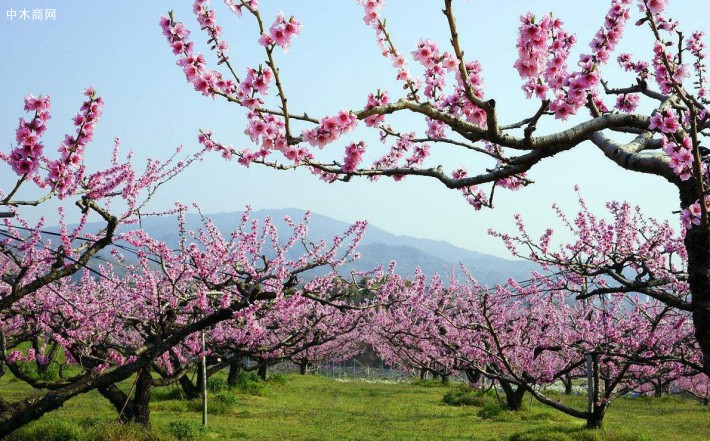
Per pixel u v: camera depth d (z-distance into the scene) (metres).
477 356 21.84
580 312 19.61
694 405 28.70
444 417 22.81
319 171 4.74
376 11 4.05
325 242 15.64
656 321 11.91
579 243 12.37
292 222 15.71
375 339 41.50
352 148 4.49
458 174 6.11
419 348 28.08
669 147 3.84
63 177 5.29
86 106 5.27
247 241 15.20
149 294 14.75
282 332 21.59
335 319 22.02
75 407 20.78
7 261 14.52
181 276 12.89
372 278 18.62
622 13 3.93
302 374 44.91
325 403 27.42
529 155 4.49
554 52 3.98
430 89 4.47
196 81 3.90
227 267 14.94
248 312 11.28
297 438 17.25
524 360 21.42
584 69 3.96
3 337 13.04
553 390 34.44
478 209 6.09
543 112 3.78
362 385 38.34
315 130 3.87
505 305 21.83
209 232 15.62
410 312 25.56
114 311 14.71
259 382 32.06
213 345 17.55
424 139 4.71
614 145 4.37
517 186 6.11
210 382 26.92
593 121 4.02
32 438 12.63
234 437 16.84
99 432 13.12
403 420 21.94
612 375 17.14
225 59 3.95
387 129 4.82
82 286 16.34
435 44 4.36
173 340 7.30
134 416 14.69
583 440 15.24
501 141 3.94
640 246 11.57
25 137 4.78
